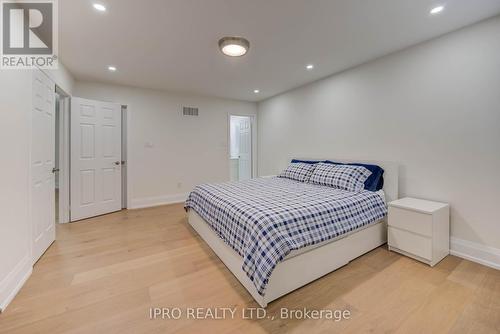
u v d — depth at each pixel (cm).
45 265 214
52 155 260
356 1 181
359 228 230
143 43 249
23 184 187
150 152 431
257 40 244
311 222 188
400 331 139
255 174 561
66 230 305
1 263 156
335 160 352
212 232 248
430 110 247
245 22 210
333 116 357
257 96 493
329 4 184
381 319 149
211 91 449
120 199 401
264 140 531
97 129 364
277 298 169
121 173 408
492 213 211
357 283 188
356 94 321
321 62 305
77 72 335
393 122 280
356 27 220
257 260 158
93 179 362
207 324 145
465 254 227
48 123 249
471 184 222
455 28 222
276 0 179
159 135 439
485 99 210
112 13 194
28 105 197
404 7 189
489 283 186
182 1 179
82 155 348
